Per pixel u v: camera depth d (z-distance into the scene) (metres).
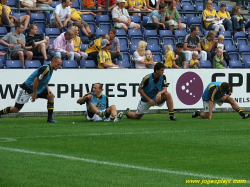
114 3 43.81
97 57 35.34
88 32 39.72
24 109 30.86
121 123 26.91
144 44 36.72
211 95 28.98
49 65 25.61
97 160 15.78
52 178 13.19
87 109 28.06
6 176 13.41
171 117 28.56
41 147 18.42
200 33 43.19
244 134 22.20
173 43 41.56
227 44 43.16
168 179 13.09
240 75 34.44
